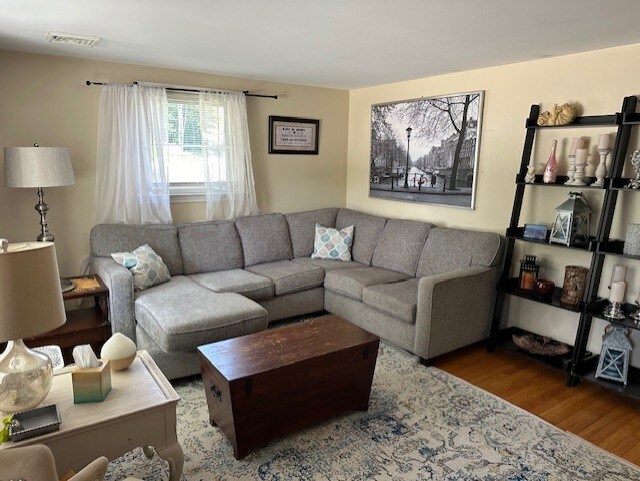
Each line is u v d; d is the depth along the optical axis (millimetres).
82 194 3518
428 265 3686
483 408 2545
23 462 1121
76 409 1590
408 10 2154
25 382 1512
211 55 3229
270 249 4148
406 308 3072
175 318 2646
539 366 3119
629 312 2744
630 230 2553
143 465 2027
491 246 3348
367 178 4824
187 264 3717
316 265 3994
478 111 3594
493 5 2059
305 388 2201
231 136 4062
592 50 2867
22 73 3162
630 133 2740
